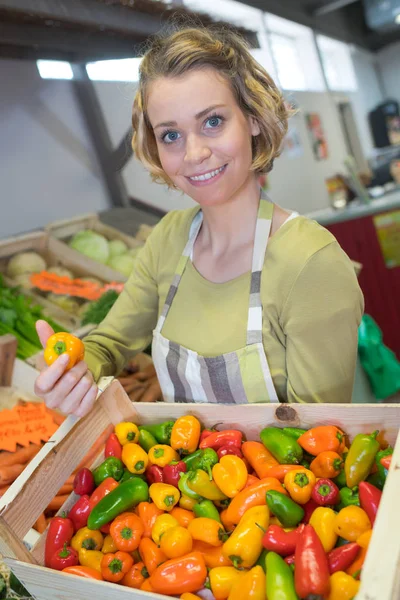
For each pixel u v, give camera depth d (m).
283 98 1.29
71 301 2.82
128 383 2.30
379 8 8.53
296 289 1.17
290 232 1.21
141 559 1.11
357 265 2.39
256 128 1.25
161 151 1.21
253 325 1.23
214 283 1.32
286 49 7.71
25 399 2.04
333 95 8.46
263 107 1.20
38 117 3.44
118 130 3.92
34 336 2.41
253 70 1.22
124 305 1.55
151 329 1.61
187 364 1.31
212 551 1.04
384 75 11.09
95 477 1.25
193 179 1.19
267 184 6.11
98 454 1.31
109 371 1.48
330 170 7.98
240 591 0.89
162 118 1.16
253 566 0.97
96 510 1.12
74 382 1.16
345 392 1.24
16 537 1.05
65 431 1.18
